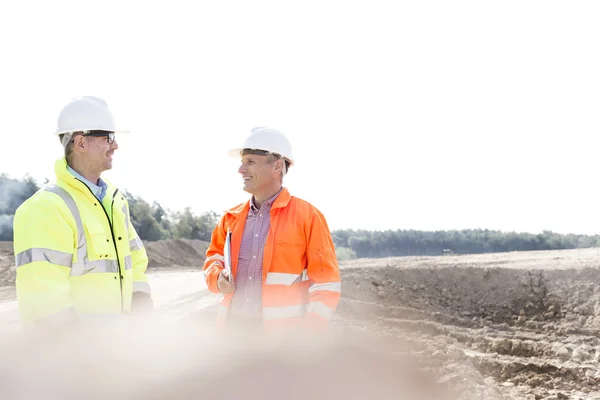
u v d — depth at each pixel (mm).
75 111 3410
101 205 3428
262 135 4008
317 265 3869
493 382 11336
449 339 14906
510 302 22844
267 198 4109
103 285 3312
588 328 20062
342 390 3154
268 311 3783
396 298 22484
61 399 2559
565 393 11109
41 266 2973
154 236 63594
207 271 4172
